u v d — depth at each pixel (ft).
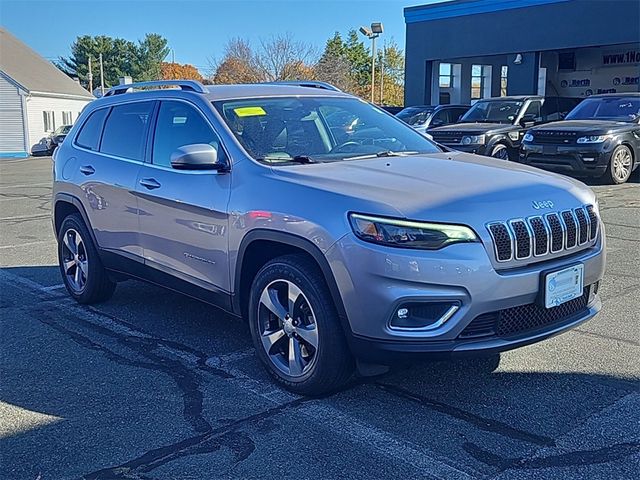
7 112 132.98
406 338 11.76
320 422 12.41
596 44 69.92
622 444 11.41
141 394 13.83
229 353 16.08
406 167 14.35
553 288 12.50
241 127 15.53
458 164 14.89
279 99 16.98
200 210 15.08
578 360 15.06
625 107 47.47
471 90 101.86
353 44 223.10
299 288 13.07
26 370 15.19
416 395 13.44
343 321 12.37
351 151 16.03
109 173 18.29
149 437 12.01
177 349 16.39
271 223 13.26
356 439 11.75
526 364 14.85
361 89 199.41
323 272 12.46
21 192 54.39
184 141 16.37
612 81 91.61
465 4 81.05
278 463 11.03
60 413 13.02
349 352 12.76
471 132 49.52
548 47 74.08
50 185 60.80
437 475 10.57
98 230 18.95
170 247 16.29
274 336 13.92
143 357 15.90
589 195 14.28
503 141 50.08
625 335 16.61
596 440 11.56
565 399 13.15
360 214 11.99
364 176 13.44
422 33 86.58
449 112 65.87
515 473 10.58
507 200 12.51
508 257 12.02
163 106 17.39
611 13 68.13
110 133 19.19
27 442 11.90
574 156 44.06
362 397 13.41
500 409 12.78
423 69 87.45
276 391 13.82
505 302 11.98
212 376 14.69
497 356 15.30
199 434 12.09
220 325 18.17
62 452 11.53
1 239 31.68
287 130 15.89
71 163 20.17
